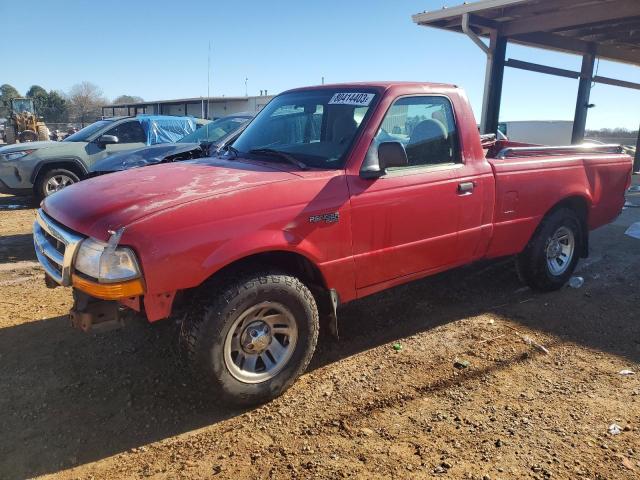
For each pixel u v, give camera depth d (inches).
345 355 160.1
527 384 143.8
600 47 550.0
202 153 230.5
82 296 122.3
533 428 123.6
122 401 135.4
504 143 262.1
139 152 296.4
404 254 158.2
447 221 167.3
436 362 155.8
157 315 118.9
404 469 109.6
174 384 143.6
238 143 180.5
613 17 381.1
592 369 152.3
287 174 141.3
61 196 143.1
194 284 119.2
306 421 126.8
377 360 156.9
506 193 184.5
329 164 147.9
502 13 427.5
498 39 450.6
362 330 177.8
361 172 146.3
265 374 132.3
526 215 193.9
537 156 205.5
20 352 159.9
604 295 212.8
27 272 238.4
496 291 214.4
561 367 153.3
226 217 123.2
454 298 206.7
